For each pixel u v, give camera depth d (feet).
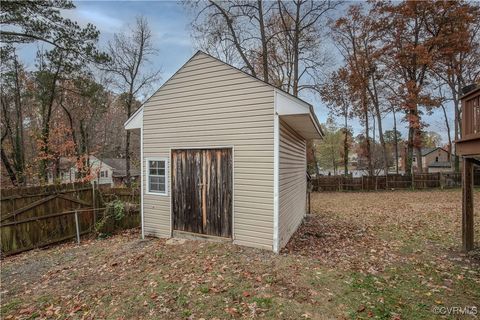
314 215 33.45
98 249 19.77
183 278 13.64
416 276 14.05
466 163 18.29
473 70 65.77
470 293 12.12
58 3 35.68
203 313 10.62
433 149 141.69
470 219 18.29
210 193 19.71
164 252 17.71
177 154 21.03
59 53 43.01
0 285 14.16
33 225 20.72
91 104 60.85
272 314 10.41
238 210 18.65
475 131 15.79
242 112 18.40
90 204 25.12
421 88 63.10
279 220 17.70
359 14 67.31
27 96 51.62
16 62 49.55
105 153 82.64
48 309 11.45
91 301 11.91
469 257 16.94
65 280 14.38
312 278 13.42
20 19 33.14
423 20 60.95
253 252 17.17
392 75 66.08
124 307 11.27
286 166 20.18
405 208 36.55
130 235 24.35
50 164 50.47
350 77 70.74
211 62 19.44
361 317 10.18
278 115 17.28
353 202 44.70
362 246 19.85
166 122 21.47
